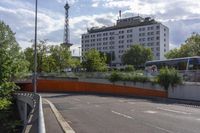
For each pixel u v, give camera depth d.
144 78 48.06
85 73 67.31
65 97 43.91
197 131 13.59
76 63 98.12
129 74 53.50
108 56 173.75
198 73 40.12
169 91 41.56
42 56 90.31
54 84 69.25
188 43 91.81
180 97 39.47
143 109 24.95
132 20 190.50
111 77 56.50
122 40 188.75
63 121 17.83
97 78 62.78
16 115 40.47
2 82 37.50
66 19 149.38
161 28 174.50
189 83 38.25
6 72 37.78
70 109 25.80
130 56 158.75
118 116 20.14
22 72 54.06
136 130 13.96
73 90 66.75
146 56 157.12
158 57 173.38
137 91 49.50
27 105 34.38
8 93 40.19
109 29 195.75
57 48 93.06
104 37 197.75
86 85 64.44
